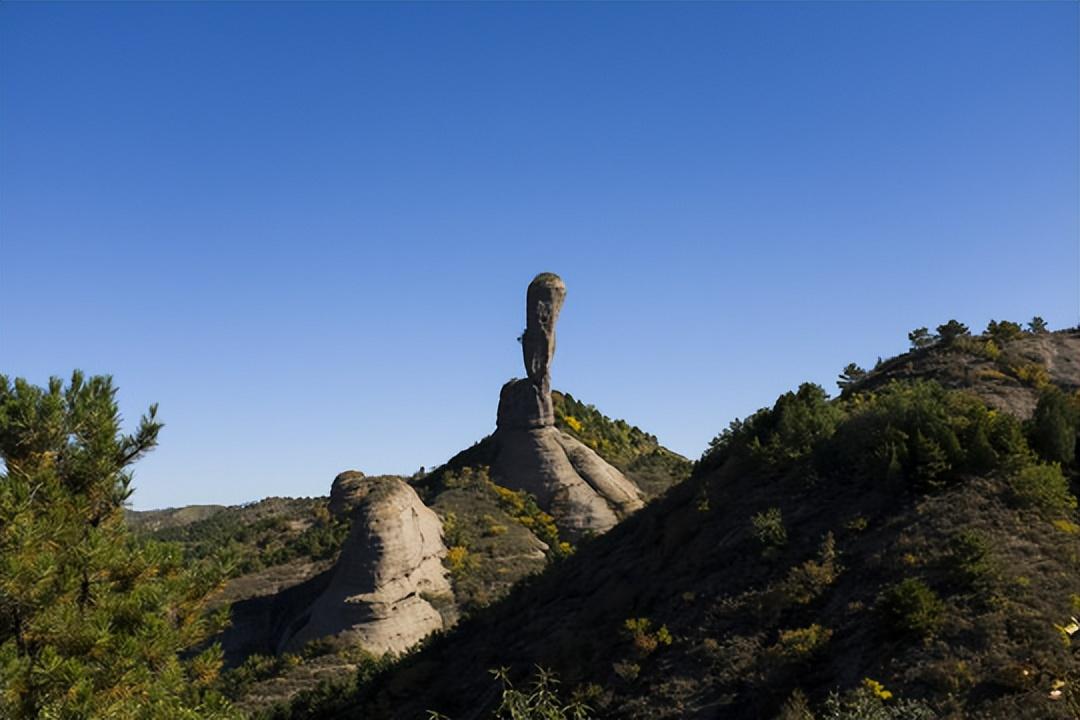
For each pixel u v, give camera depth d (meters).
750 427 52.28
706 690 32.34
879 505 38.59
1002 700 25.59
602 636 39.97
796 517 40.66
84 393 23.72
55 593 20.11
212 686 70.38
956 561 31.45
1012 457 37.59
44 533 20.06
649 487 122.62
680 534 44.91
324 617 79.50
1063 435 38.84
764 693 30.73
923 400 42.84
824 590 34.78
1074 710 24.30
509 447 115.12
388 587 80.56
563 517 105.62
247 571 101.56
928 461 38.81
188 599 23.95
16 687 18.44
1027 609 28.98
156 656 21.50
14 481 20.64
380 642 76.19
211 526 151.88
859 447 42.72
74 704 18.30
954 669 27.17
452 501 104.75
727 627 35.38
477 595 84.44
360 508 86.94
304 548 106.81
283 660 73.69
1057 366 54.44
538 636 45.38
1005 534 33.44
